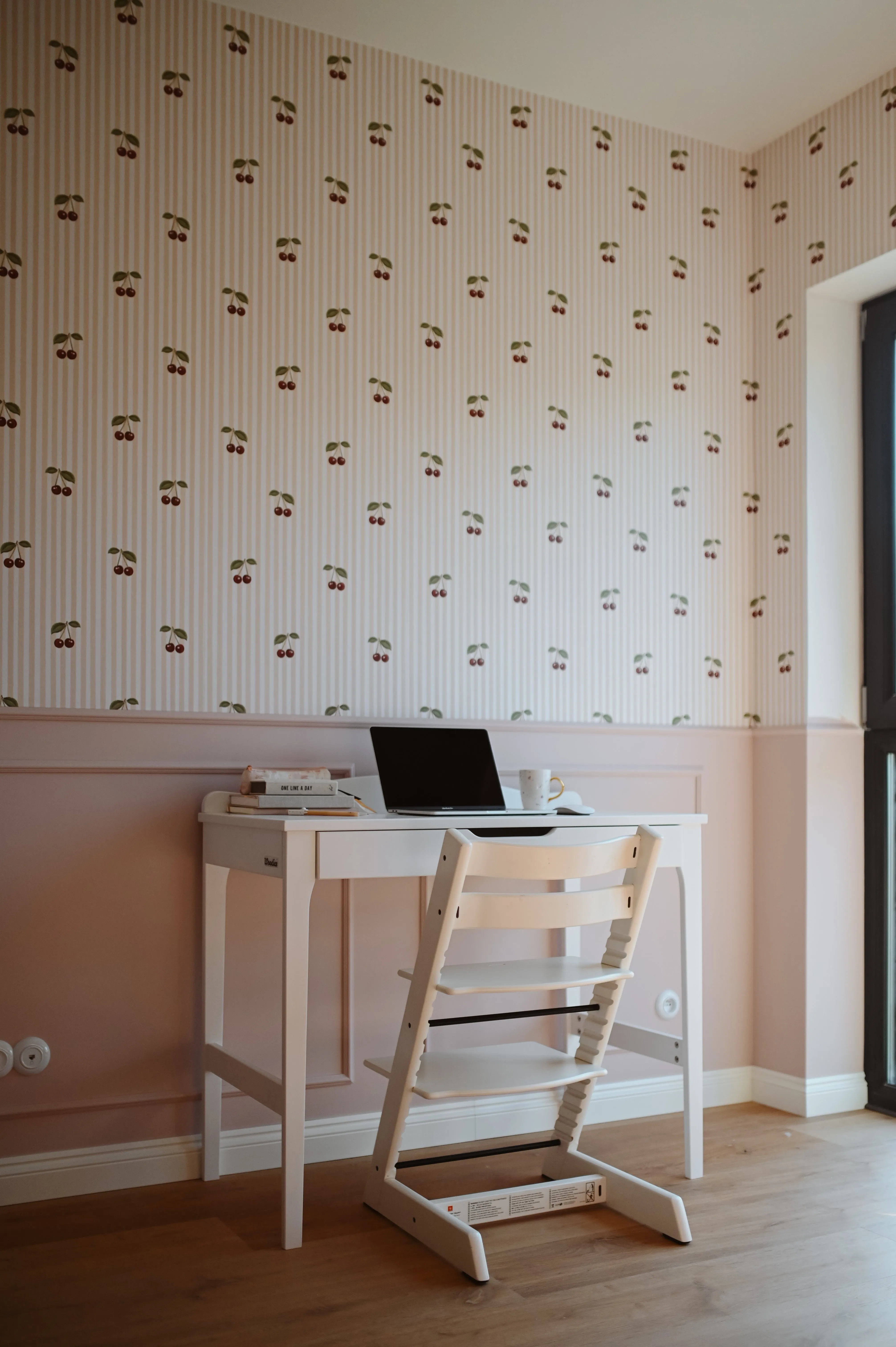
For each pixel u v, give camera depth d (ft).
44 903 7.25
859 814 9.80
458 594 8.80
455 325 8.92
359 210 8.57
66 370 7.50
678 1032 9.52
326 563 8.29
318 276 8.39
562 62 8.95
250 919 7.88
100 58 7.69
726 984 9.82
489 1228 6.68
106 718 7.43
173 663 7.73
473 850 6.09
